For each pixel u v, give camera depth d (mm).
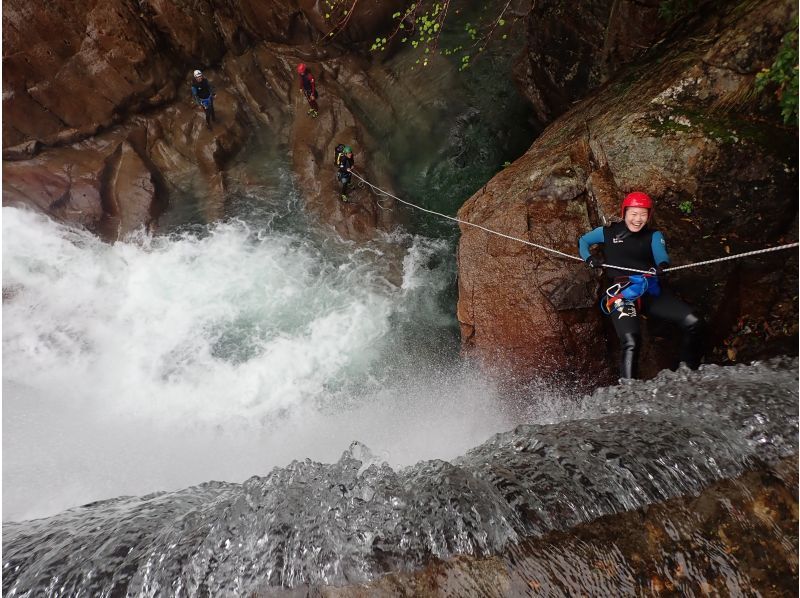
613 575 2684
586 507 3014
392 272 8250
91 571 2938
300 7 10148
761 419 3416
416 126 10102
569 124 6754
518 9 10188
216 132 9727
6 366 7316
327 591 2748
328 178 9172
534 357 5504
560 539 2869
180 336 7656
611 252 4766
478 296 5883
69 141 9281
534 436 3801
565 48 8031
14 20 8516
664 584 2627
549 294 5480
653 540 2812
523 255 5695
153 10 9570
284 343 7473
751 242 4930
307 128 9664
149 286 8242
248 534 3059
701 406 3695
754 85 5055
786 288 4793
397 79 10430
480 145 9797
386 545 2939
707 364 4637
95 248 8688
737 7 5547
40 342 7625
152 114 9906
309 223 8938
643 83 6098
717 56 5281
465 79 10305
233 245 8734
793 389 3732
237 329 7672
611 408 4160
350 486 3477
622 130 5594
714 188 5070
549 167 5957
